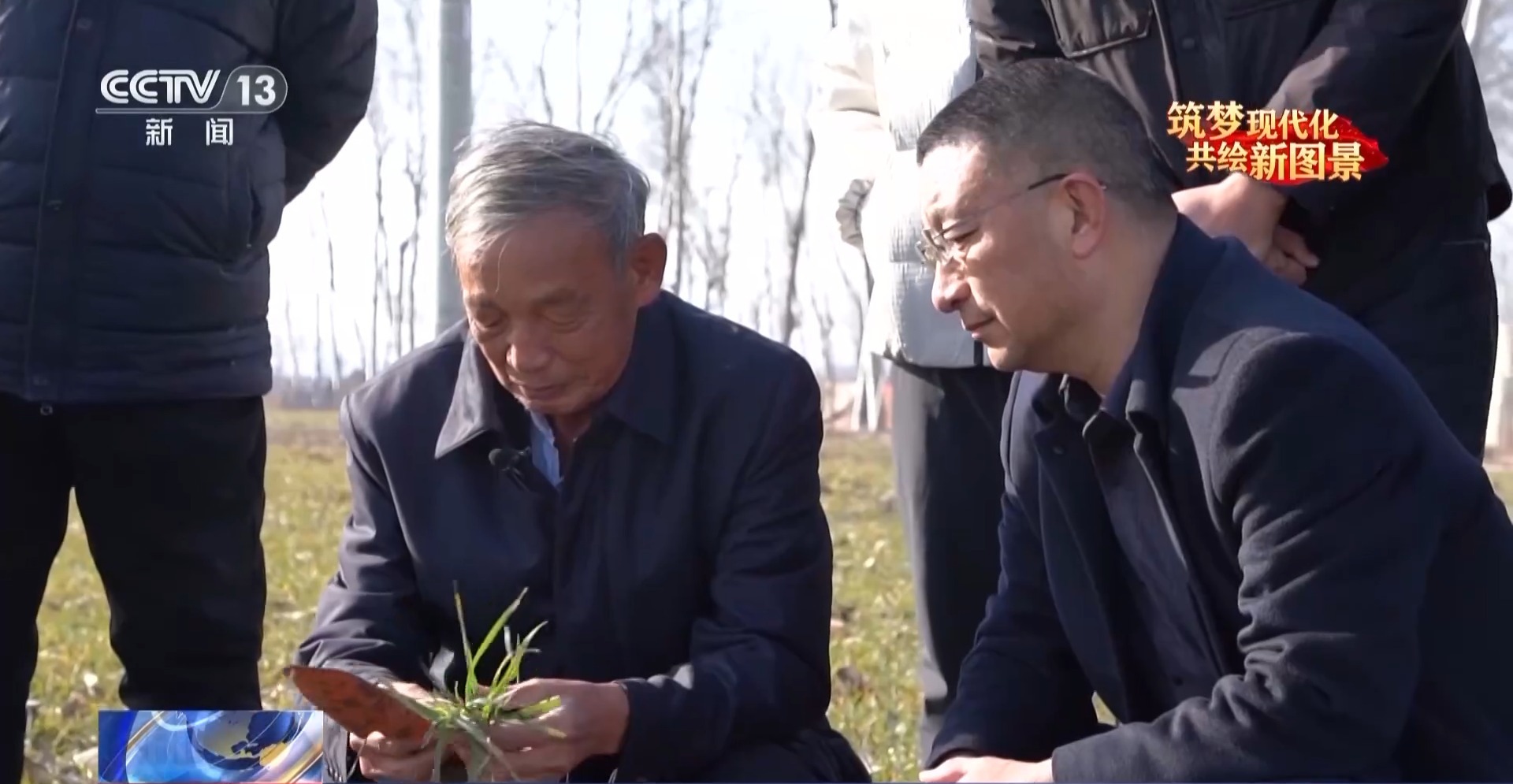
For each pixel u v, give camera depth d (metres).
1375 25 2.66
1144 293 2.16
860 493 9.07
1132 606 2.31
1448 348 2.80
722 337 2.56
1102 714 4.08
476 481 2.52
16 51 3.09
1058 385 2.29
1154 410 2.08
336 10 3.29
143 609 3.25
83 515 3.22
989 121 2.15
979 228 2.15
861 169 3.32
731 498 2.48
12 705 3.22
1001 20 2.99
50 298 3.04
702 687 2.35
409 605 2.56
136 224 3.07
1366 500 2.00
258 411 3.33
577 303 2.29
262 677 4.47
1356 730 2.00
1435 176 2.81
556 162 2.28
